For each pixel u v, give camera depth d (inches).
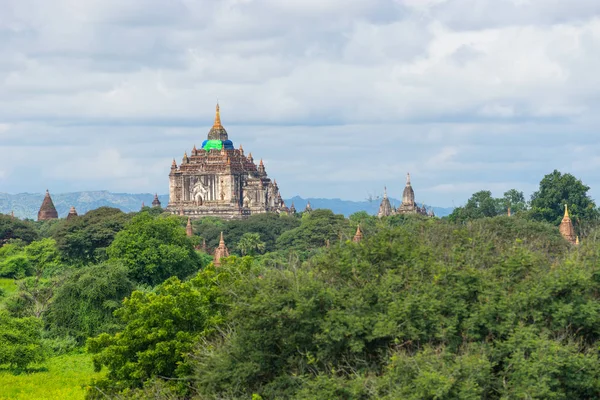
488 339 2957.7
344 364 2994.6
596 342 2930.6
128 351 3804.1
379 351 2972.4
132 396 3479.3
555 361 2716.5
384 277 3164.4
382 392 2753.4
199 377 3181.6
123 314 4035.4
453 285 3095.5
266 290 3129.9
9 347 5201.8
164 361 3713.1
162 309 3816.4
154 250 7549.2
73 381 4869.6
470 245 3555.6
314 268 3358.8
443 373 2669.8
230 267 4082.2
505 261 3257.9
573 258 3297.2
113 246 7682.1
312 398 2770.7
